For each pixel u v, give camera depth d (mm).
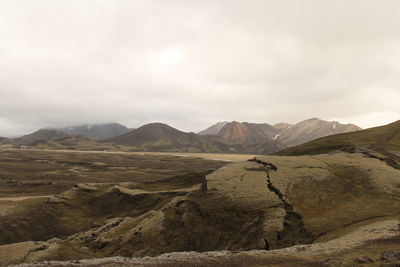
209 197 58906
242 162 74062
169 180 108875
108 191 101938
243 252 31734
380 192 52812
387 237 31703
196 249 48688
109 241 58406
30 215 87312
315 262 25875
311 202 51469
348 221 44156
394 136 95750
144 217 67000
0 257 52312
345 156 71312
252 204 52438
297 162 67062
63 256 52000
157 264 27922
